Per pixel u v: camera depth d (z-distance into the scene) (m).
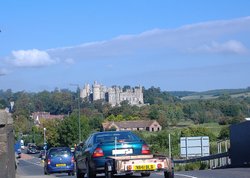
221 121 114.81
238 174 20.30
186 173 22.05
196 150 47.22
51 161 32.75
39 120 142.12
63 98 162.50
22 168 48.66
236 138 33.44
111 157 16.11
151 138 69.00
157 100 169.12
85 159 18.19
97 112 134.00
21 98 162.75
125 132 17.91
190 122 121.19
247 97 152.88
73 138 81.00
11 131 9.19
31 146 107.31
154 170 15.49
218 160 37.31
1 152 8.12
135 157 15.81
